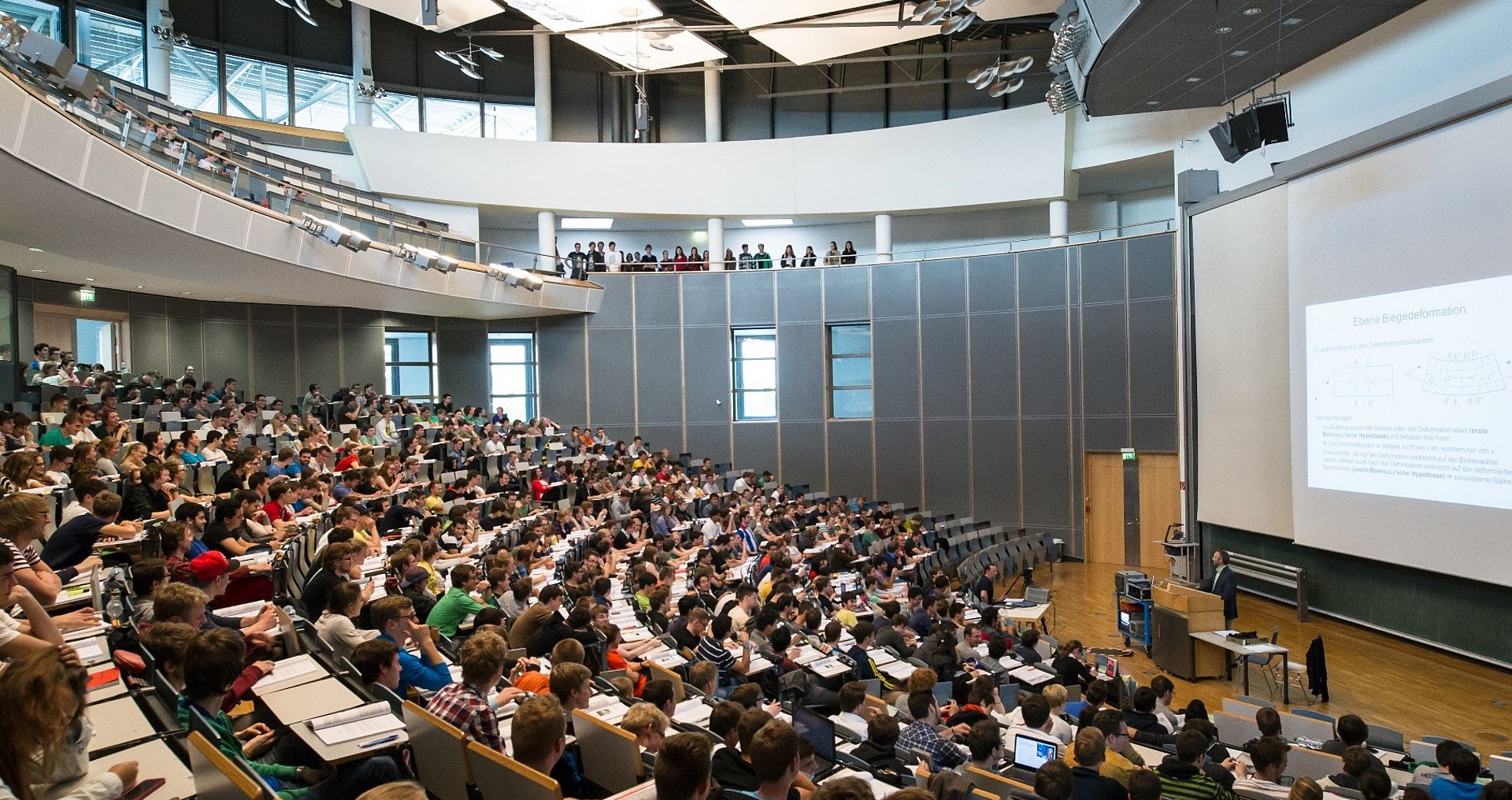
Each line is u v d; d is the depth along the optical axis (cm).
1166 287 1962
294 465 1309
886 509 1962
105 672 464
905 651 1038
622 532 1444
